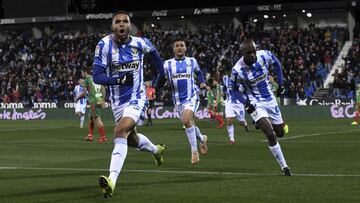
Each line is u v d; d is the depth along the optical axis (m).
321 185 13.14
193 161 18.06
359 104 43.84
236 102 26.23
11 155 21.50
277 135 16.44
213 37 68.44
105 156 21.03
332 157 19.62
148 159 19.36
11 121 55.22
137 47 12.62
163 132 35.38
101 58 12.42
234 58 61.59
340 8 65.44
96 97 28.08
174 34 70.62
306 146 24.23
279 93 16.44
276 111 16.02
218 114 40.09
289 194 11.99
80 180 14.38
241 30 67.31
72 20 73.50
